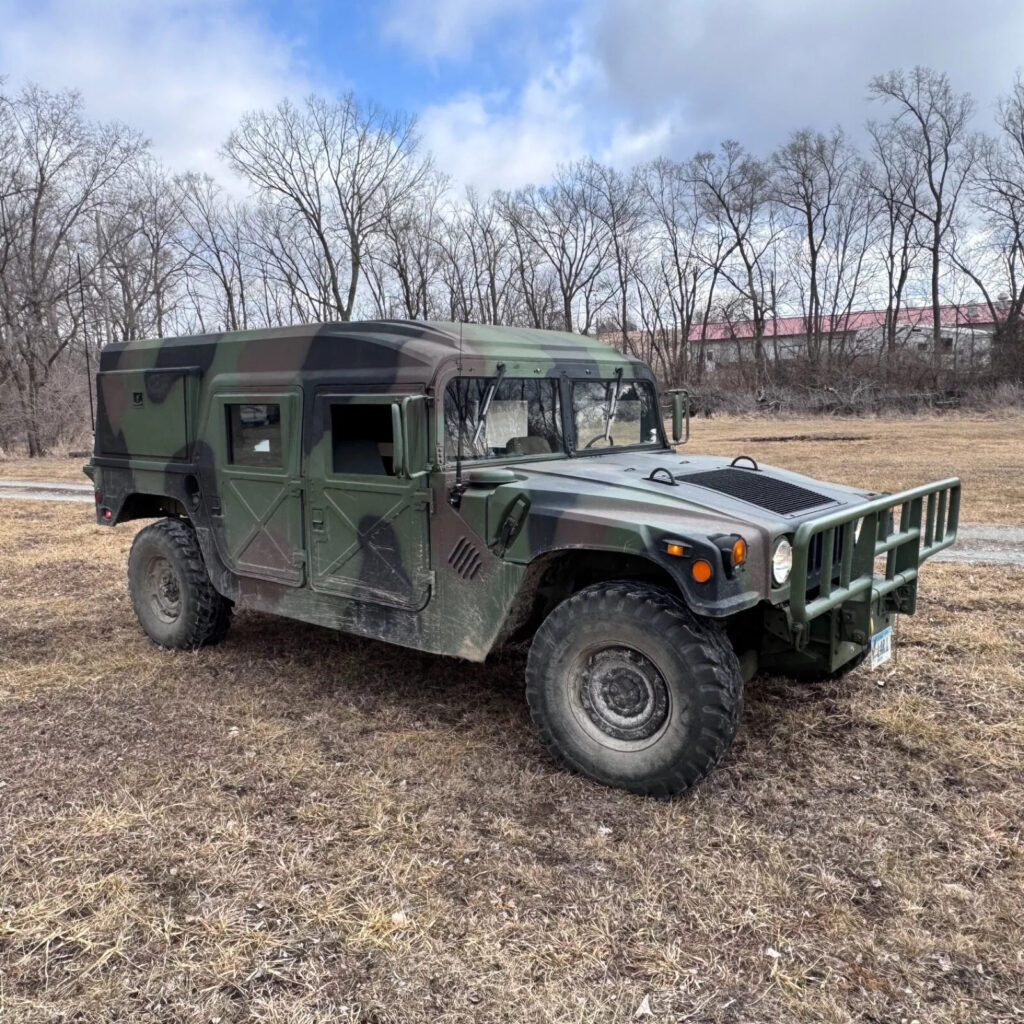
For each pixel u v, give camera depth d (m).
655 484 3.74
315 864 3.07
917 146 37.09
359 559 4.24
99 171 27.66
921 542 4.37
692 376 41.78
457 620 3.92
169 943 2.66
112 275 32.69
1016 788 3.58
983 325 37.62
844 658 4.02
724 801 3.48
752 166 40.25
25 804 3.52
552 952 2.60
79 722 4.39
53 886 2.95
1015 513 10.12
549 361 4.36
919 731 4.11
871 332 40.88
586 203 41.19
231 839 3.24
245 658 5.35
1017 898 2.83
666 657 3.34
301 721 4.38
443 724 4.32
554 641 3.64
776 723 4.23
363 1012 2.37
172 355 5.14
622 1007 2.38
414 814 3.42
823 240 40.16
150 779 3.74
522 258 41.34
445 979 2.49
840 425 26.86
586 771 3.62
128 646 5.65
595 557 3.77
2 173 26.16
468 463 3.97
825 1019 2.32
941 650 5.27
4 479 17.38
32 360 26.53
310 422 4.33
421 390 3.86
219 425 4.81
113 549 9.05
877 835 3.23
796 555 3.27
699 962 2.55
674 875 2.99
